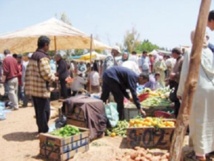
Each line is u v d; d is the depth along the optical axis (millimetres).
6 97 12875
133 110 7906
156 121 6168
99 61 22656
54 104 11641
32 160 5453
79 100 6906
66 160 5383
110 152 5641
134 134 6039
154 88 11414
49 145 5469
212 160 5074
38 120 6891
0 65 13828
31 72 6727
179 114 3242
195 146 4926
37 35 10234
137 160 5027
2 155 5770
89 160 5246
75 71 18547
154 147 5969
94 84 13984
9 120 9117
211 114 4855
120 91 7430
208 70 4773
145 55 16328
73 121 6895
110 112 7301
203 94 4762
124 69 7281
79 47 15312
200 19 3129
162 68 15328
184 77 4836
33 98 6836
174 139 3211
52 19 11031
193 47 3188
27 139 6855
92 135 6555
